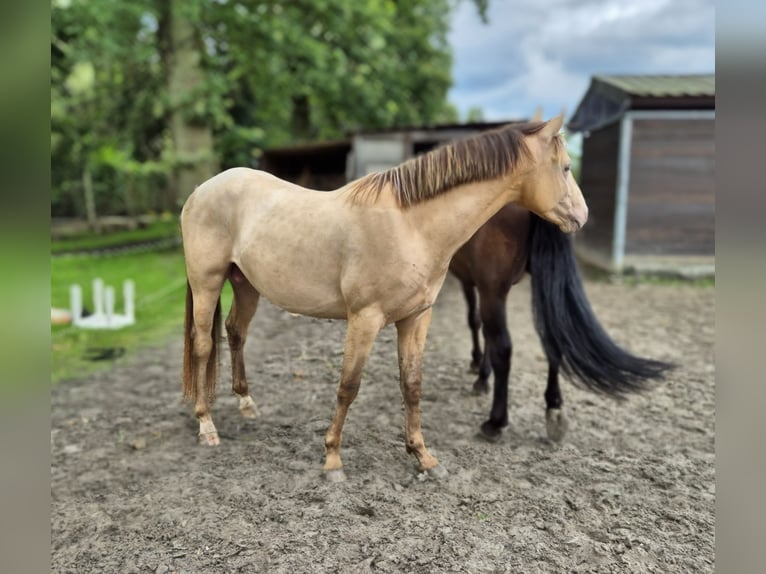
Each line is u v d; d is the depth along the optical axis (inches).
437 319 199.9
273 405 118.3
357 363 83.2
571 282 94.3
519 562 69.9
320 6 350.0
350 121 468.4
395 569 68.4
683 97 256.4
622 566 69.2
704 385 133.6
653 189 274.4
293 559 70.1
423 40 578.9
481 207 81.0
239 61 402.6
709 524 77.8
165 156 360.8
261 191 91.4
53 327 188.4
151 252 358.9
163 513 80.7
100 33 303.0
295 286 85.7
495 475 91.0
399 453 98.3
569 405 121.5
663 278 279.1
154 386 135.5
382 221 78.4
